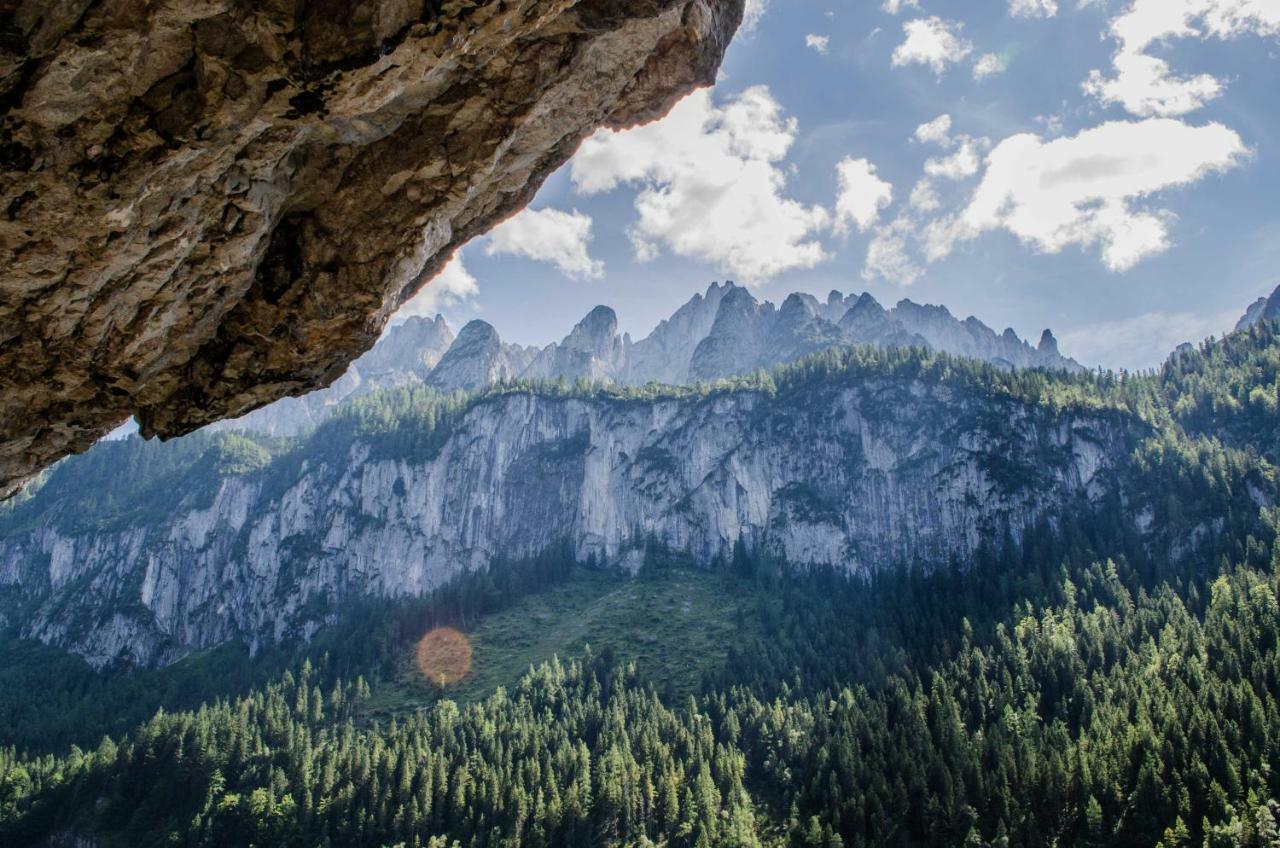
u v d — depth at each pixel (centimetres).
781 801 15388
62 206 1605
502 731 19000
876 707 17100
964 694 16888
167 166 1628
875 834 12950
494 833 13988
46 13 1305
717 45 2533
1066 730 15038
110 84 1455
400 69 1634
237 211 1875
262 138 1716
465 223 2633
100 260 1770
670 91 2580
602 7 1947
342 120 1923
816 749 16075
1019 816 12294
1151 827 11681
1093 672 17300
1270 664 14888
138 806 17500
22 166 1505
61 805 17850
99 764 18838
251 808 15888
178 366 2308
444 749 18038
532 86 2006
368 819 15138
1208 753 12544
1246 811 11131
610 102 2400
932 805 12812
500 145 2086
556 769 16162
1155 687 15475
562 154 2628
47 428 2302
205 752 18125
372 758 17000
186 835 16025
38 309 1853
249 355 2339
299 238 2153
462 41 1647
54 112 1454
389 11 1511
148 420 2453
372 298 2266
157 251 1831
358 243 2173
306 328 2289
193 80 1521
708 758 16625
